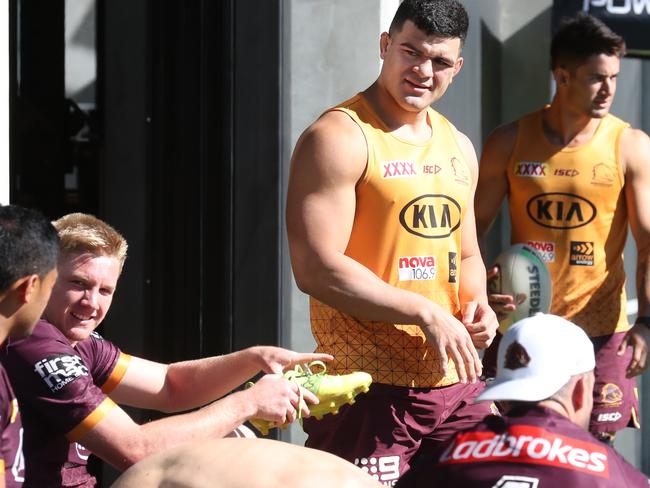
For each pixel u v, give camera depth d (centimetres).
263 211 1805
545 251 1853
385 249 1375
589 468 879
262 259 1808
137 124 1833
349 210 1360
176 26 1820
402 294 1330
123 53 1833
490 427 922
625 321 1894
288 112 1805
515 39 2598
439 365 1393
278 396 1161
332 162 1346
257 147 1805
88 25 2528
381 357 1381
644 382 2542
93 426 1106
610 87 1819
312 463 934
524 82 2594
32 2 2072
